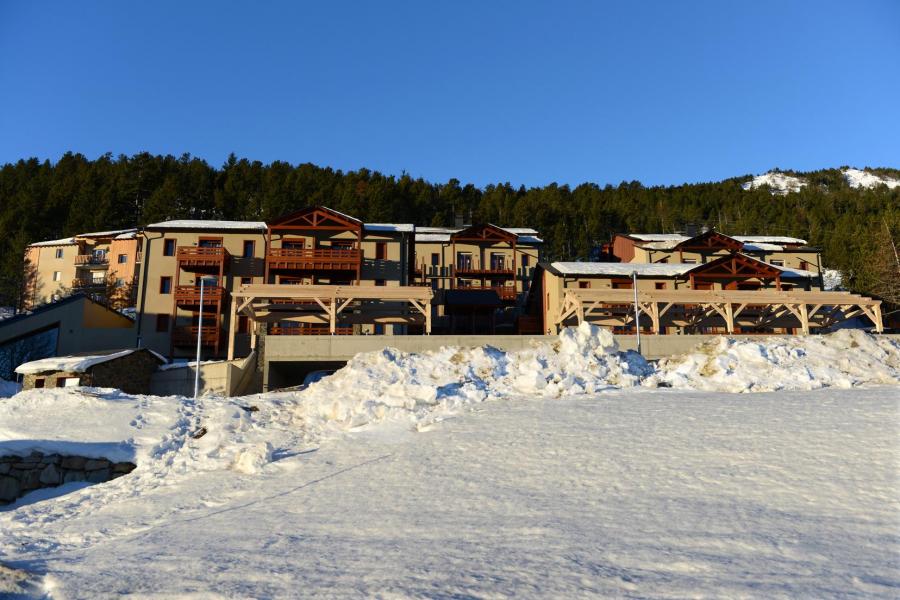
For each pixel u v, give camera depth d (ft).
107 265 198.59
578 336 62.39
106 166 339.77
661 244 156.46
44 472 45.62
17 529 32.01
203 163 358.43
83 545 27.14
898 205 401.90
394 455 37.81
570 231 317.01
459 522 23.99
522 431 39.68
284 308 95.55
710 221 395.14
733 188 476.95
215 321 123.54
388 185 326.44
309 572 18.83
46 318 110.32
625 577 16.61
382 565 19.10
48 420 52.54
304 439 46.01
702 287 130.00
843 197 442.09
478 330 159.22
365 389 54.24
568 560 18.38
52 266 205.16
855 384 55.11
